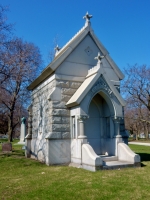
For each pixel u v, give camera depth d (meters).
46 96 14.48
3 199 6.67
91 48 14.72
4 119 52.22
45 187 7.68
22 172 10.73
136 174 9.45
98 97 14.22
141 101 43.44
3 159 13.79
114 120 13.02
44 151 13.44
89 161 10.77
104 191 7.13
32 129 17.52
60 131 12.70
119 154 12.45
